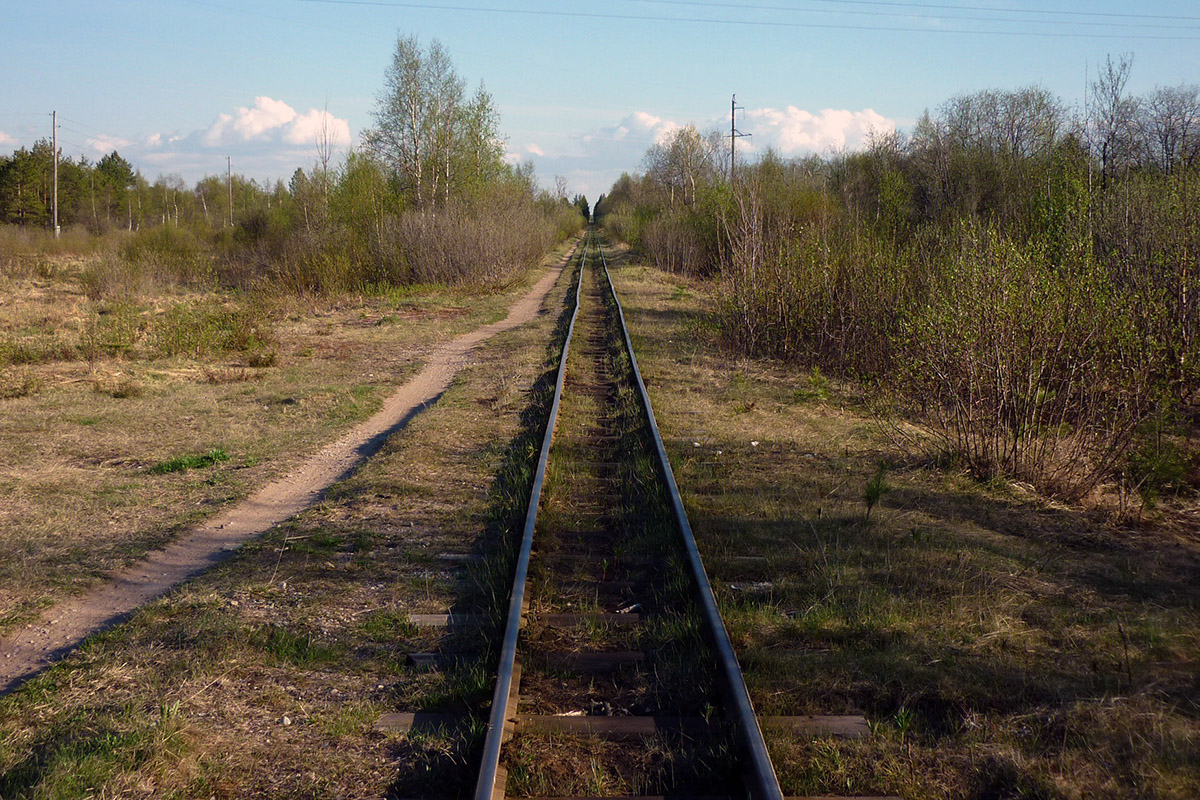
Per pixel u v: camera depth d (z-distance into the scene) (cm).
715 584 519
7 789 327
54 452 876
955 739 361
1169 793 315
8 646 463
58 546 611
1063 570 543
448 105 3525
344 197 3288
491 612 484
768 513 656
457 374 1389
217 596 514
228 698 401
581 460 827
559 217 8219
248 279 3234
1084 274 818
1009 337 765
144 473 815
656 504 670
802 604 498
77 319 1950
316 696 405
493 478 776
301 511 708
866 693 400
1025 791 324
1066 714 372
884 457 830
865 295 1310
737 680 382
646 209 5322
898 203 2512
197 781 336
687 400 1107
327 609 502
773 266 1549
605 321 2038
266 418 1059
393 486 746
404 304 2477
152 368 1376
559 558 578
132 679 418
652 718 380
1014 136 3372
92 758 341
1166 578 532
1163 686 394
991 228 898
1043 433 770
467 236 3016
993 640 448
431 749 357
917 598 500
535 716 379
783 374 1330
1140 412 750
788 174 3691
